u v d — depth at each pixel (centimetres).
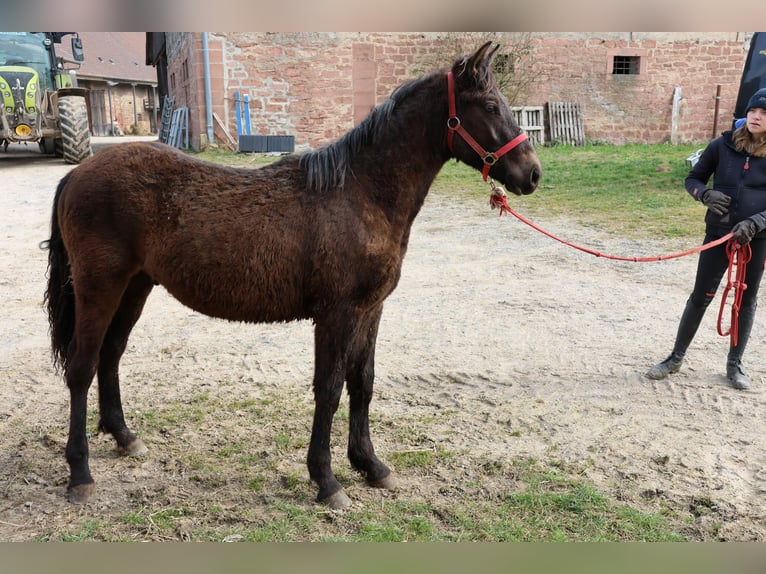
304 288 310
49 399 442
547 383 466
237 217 304
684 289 660
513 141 308
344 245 301
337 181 307
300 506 322
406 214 318
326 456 323
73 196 314
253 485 340
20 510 318
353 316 309
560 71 1872
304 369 497
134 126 4084
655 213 966
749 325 450
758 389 450
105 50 4022
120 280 318
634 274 710
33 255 793
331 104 1745
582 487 332
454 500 328
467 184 1304
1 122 1401
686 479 344
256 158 1499
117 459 367
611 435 393
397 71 1761
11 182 1275
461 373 482
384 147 312
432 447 380
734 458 365
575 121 1897
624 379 470
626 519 309
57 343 342
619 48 1875
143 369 493
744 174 419
